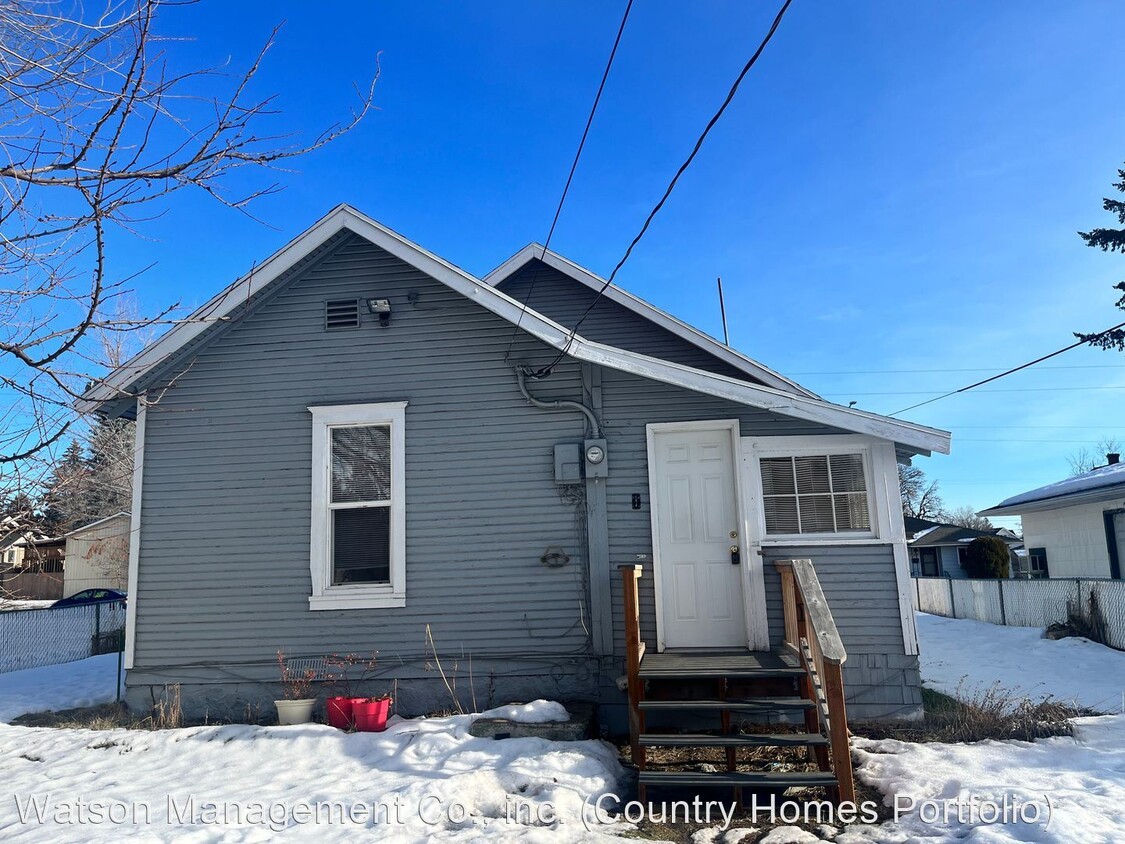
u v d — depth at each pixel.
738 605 8.68
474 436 9.18
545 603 8.80
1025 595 16.91
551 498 8.98
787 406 8.46
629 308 11.72
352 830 5.71
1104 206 23.09
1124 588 13.54
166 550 9.29
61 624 16.47
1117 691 10.34
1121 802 5.66
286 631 9.02
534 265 12.16
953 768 6.65
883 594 8.48
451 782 6.36
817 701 6.87
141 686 9.09
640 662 7.67
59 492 6.38
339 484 9.33
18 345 4.71
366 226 9.16
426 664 8.81
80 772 7.37
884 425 8.38
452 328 9.40
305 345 9.53
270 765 7.36
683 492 8.95
